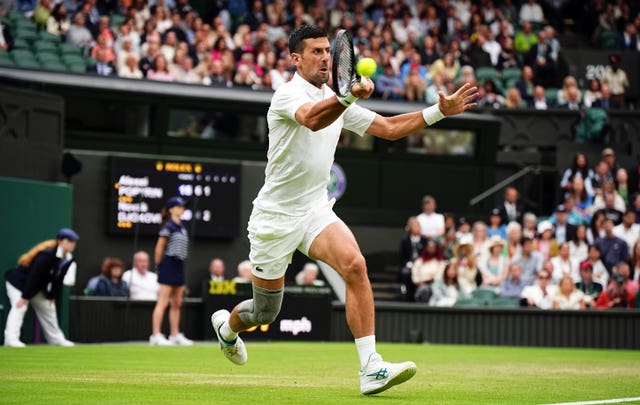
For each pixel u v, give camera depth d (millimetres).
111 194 21609
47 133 19406
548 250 22422
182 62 25797
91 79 23266
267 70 26828
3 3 26828
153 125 23875
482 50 30328
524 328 21047
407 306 21141
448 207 26984
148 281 20125
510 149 28531
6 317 17516
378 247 26078
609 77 31078
